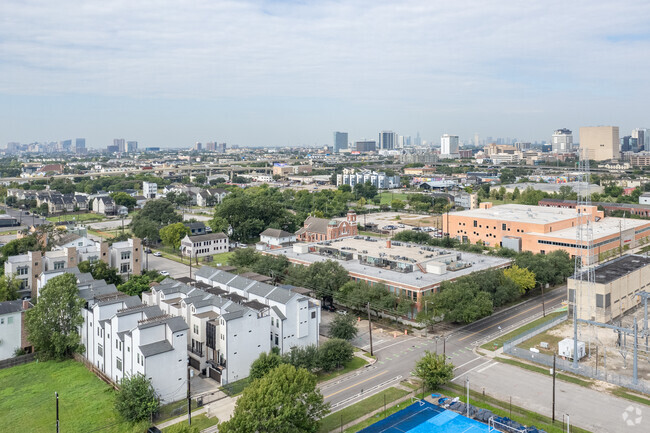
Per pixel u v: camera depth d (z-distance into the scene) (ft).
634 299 481.87
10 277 468.34
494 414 287.89
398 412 293.84
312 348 343.46
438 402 305.94
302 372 262.88
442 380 315.37
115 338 329.72
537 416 286.25
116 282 515.91
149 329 308.60
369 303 428.56
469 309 413.39
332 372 348.18
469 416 288.51
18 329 374.63
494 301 457.27
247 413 235.61
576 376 339.98
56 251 537.24
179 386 314.35
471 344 397.60
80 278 435.12
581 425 276.41
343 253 564.30
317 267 496.64
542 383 329.52
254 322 348.38
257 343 351.25
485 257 563.48
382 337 415.44
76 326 376.07
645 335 362.74
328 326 440.04
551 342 399.03
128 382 286.66
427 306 424.87
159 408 300.40
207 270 471.62
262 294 392.06
